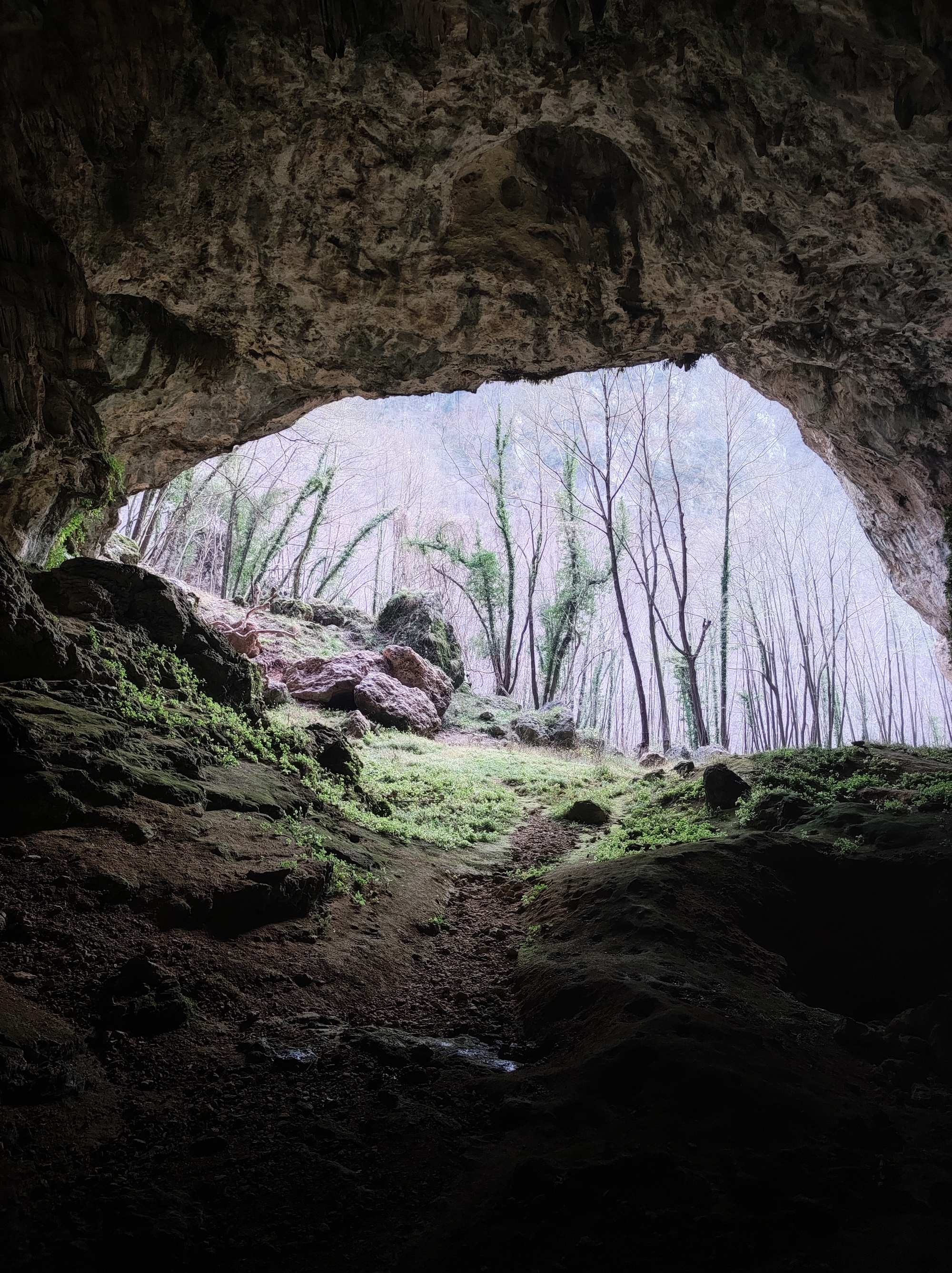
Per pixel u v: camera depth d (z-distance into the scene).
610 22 6.88
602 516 24.41
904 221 8.48
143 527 24.16
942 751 12.30
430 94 7.57
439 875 8.34
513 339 11.20
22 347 7.62
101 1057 3.98
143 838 5.70
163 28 6.85
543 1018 5.27
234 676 9.47
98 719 6.92
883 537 15.91
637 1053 4.36
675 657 27.81
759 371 13.33
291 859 6.41
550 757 17.55
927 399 12.00
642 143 8.34
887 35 6.40
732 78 7.29
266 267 9.54
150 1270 2.81
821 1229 3.22
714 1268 2.96
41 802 5.43
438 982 6.01
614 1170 3.43
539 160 9.18
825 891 7.67
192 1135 3.62
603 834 10.82
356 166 8.39
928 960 7.18
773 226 8.90
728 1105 3.94
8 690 6.73
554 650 24.05
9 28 6.52
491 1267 2.93
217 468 23.20
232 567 26.12
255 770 8.21
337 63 7.20
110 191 8.13
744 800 10.29
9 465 7.63
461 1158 3.64
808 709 33.28
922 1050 5.18
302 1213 3.20
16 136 7.29
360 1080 4.26
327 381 12.23
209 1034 4.40
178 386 11.35
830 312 10.71
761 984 6.02
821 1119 4.02
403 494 33.38
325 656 20.08
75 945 4.57
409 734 16.67
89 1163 3.33
